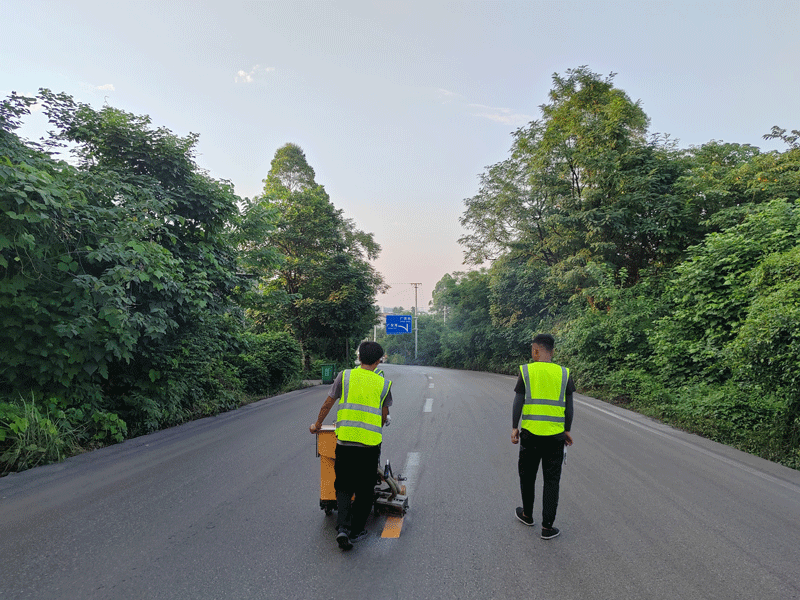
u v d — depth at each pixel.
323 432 4.32
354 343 34.78
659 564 3.48
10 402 6.69
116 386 8.84
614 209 17.08
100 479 5.59
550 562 3.52
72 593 3.04
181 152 10.10
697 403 9.34
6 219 6.34
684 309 11.38
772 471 6.05
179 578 3.25
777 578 3.27
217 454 6.88
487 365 36.00
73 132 9.45
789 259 7.96
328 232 27.45
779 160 14.16
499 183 23.08
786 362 6.92
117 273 7.17
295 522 4.27
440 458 6.55
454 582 3.21
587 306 18.14
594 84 17.84
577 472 5.91
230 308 11.47
